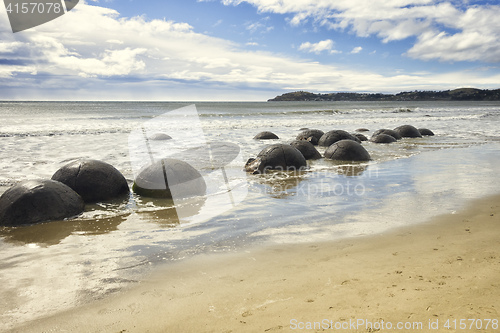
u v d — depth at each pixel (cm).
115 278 370
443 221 530
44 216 571
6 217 559
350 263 384
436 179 841
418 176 880
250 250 436
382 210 596
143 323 283
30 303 322
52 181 620
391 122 2906
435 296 293
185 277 367
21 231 528
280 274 364
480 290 300
